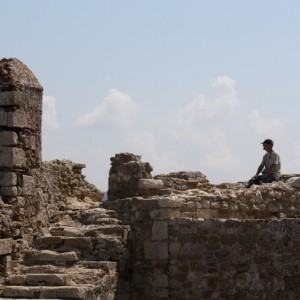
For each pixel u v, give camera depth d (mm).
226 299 20109
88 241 19703
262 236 20344
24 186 19734
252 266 20234
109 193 23375
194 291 20125
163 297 20156
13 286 17875
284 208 22891
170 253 20281
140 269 20516
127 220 21078
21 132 19656
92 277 18344
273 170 24125
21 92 19641
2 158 19359
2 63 19766
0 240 18344
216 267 20141
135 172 23000
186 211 20609
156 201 20406
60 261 19203
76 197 24516
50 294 17406
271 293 20250
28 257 19328
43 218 20891
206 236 20219
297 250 20453
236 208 21625
